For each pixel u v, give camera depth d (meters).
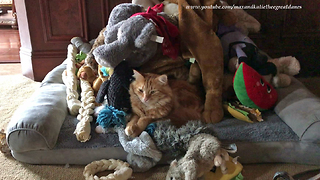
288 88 1.37
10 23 3.52
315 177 0.87
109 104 1.20
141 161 1.10
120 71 1.17
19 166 1.16
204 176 1.04
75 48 1.78
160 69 1.31
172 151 1.11
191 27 1.20
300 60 2.19
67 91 1.39
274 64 1.40
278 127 1.17
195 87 1.33
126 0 2.03
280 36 2.13
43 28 2.03
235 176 1.06
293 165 1.17
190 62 1.34
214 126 1.18
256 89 1.18
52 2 1.97
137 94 1.13
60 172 1.13
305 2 2.01
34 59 2.09
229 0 2.05
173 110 1.19
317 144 1.10
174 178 0.97
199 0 1.24
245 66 1.18
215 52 1.21
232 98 1.36
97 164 1.12
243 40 1.43
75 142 1.14
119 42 1.07
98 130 1.16
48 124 1.11
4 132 1.33
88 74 1.48
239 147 1.14
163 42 1.19
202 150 1.00
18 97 1.84
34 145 1.10
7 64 2.52
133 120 1.15
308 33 2.11
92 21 2.08
